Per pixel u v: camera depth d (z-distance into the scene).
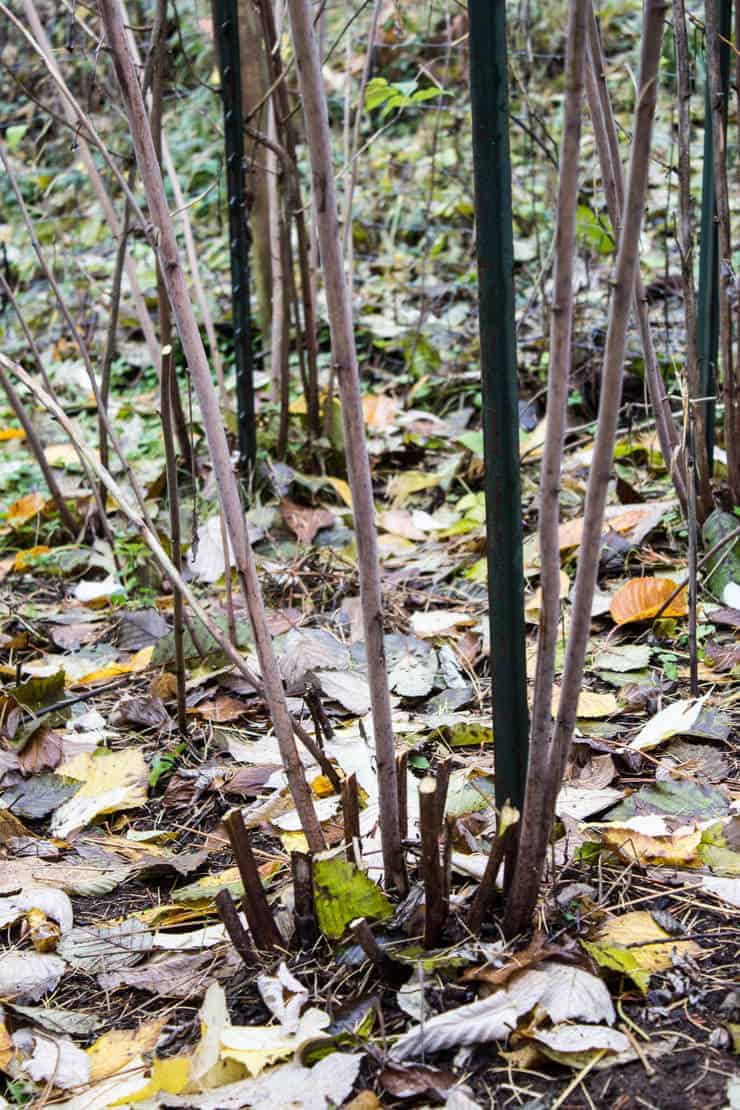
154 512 3.29
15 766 2.17
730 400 2.54
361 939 1.43
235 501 1.51
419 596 2.77
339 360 1.37
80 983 1.61
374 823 1.79
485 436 1.42
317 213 1.32
